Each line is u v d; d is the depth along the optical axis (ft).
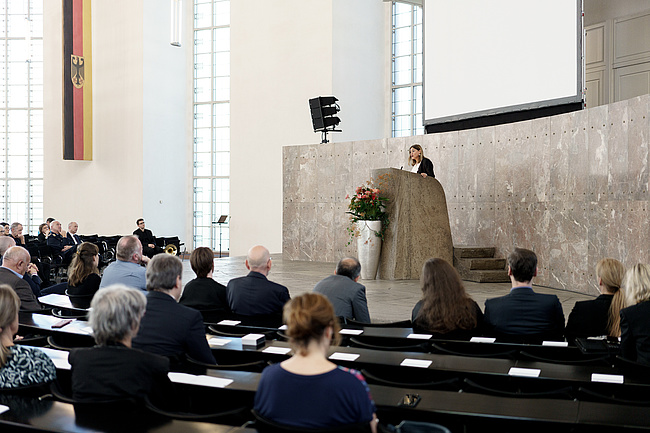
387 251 38.04
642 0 43.24
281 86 67.92
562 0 37.14
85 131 77.87
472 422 9.28
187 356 12.71
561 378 11.41
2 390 10.45
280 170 68.03
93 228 79.66
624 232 30.42
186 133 82.23
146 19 76.84
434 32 46.57
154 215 78.18
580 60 36.22
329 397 7.95
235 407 11.08
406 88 69.87
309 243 51.72
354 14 66.69
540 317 15.62
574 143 34.35
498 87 41.50
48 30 82.74
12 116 88.48
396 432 8.02
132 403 9.61
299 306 8.27
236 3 71.26
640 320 13.06
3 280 21.02
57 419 9.16
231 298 18.90
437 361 12.75
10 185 88.63
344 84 65.62
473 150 42.14
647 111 28.84
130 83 77.25
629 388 10.96
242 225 71.10
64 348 14.24
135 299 10.43
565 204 34.99
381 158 48.14
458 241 43.16
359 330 16.31
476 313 16.08
